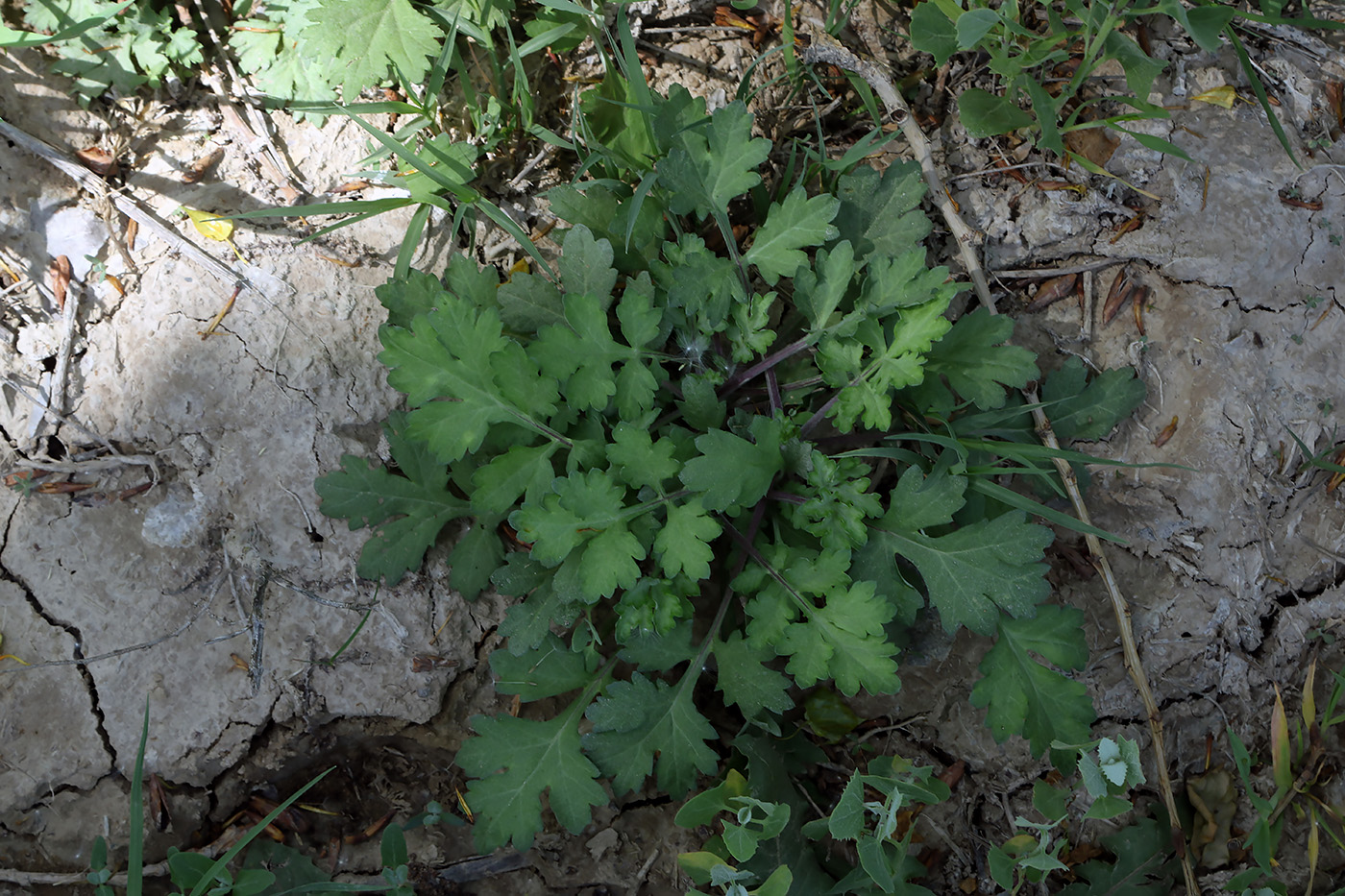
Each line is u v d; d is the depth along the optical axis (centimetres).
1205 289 102
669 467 94
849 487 94
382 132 101
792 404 99
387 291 97
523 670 96
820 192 103
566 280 97
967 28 95
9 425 97
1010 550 94
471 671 98
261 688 96
